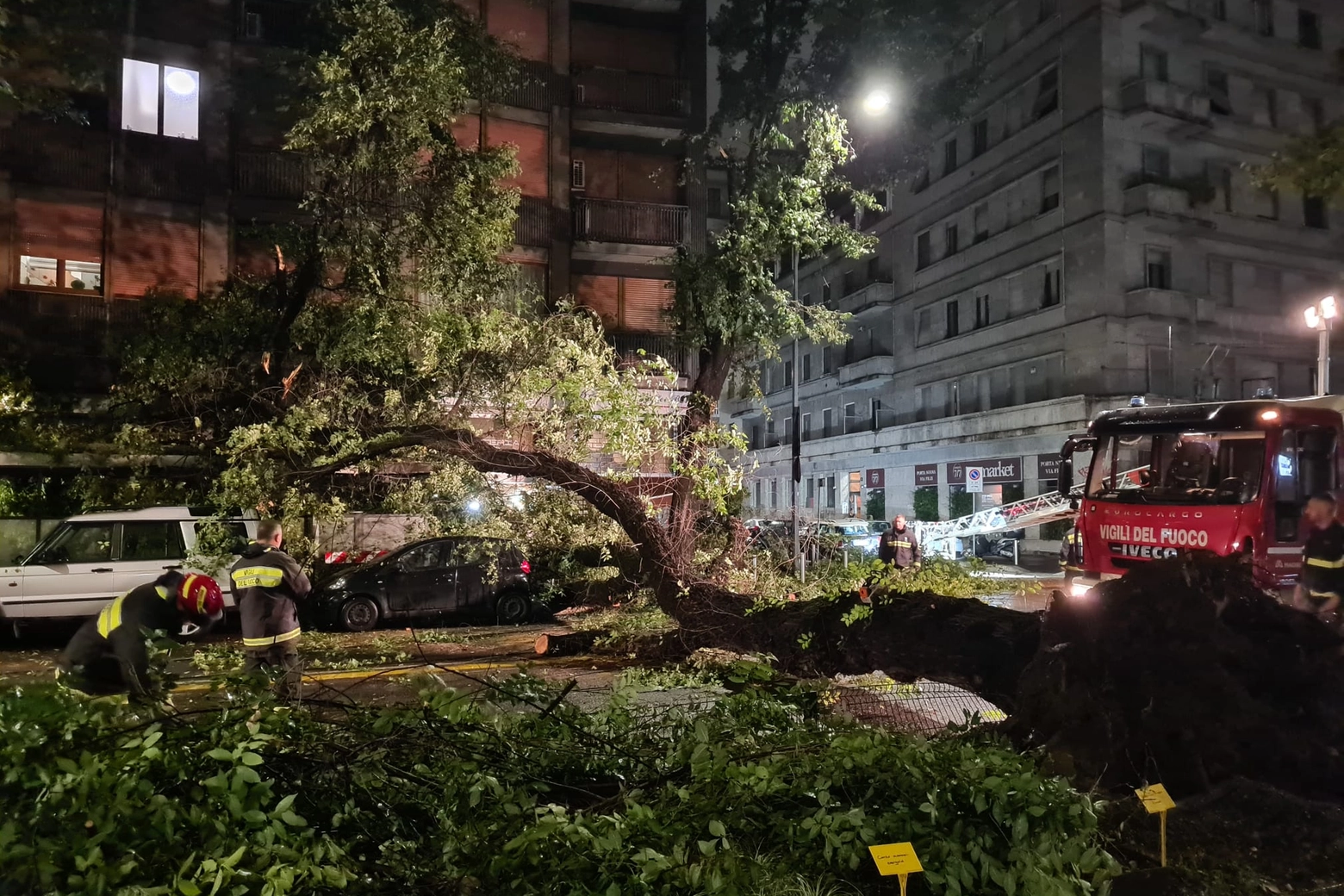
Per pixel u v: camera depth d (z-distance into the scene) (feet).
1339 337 106.32
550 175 75.56
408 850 11.00
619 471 37.22
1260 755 15.42
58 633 42.47
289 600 23.02
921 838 11.14
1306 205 107.86
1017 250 109.60
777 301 51.75
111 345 50.42
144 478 46.80
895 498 134.21
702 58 81.20
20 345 58.85
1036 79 107.86
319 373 44.68
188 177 63.52
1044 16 105.91
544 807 10.50
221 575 41.42
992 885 11.21
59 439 46.96
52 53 48.47
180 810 9.77
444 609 46.14
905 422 132.57
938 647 21.93
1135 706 16.19
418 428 34.76
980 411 116.47
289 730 12.53
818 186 52.06
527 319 46.96
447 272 44.91
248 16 65.46
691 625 29.89
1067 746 16.26
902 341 133.49
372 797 11.65
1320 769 15.24
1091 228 98.94
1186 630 16.30
